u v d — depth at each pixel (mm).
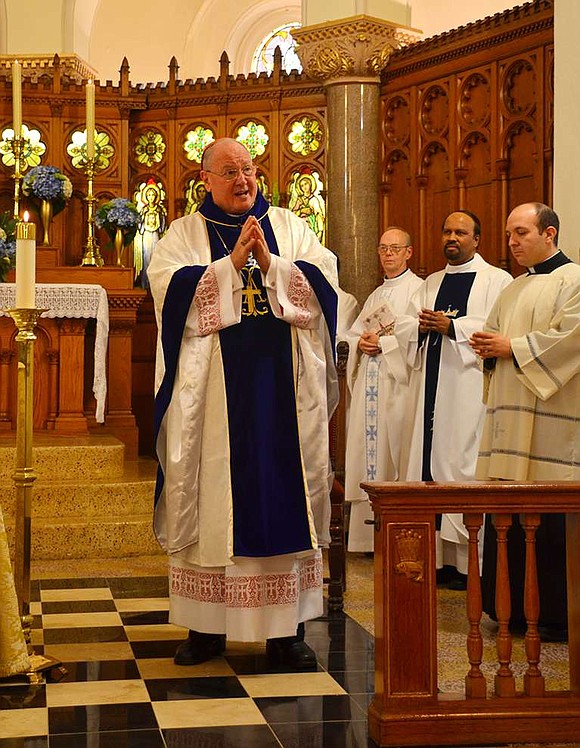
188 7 13414
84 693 3992
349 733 3584
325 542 4492
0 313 7883
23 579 4285
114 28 13000
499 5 10484
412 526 3512
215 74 13734
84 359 8570
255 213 4633
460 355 6164
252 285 4457
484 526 5227
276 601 4262
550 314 4848
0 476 7066
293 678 4211
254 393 4348
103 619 5168
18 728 3598
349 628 5027
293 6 13820
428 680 3512
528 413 4777
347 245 8727
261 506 4234
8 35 10500
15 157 8945
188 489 4305
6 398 8055
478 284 6355
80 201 9734
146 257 9703
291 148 9398
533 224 4945
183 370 4391
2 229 8508
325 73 8789
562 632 4859
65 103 9719
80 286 7832
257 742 3486
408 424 6473
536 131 7605
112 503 7129
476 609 3588
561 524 4762
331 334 4504
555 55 5898
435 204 8469
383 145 8789
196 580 4344
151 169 9836
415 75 8531
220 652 4602
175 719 3705
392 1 8805
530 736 3498
